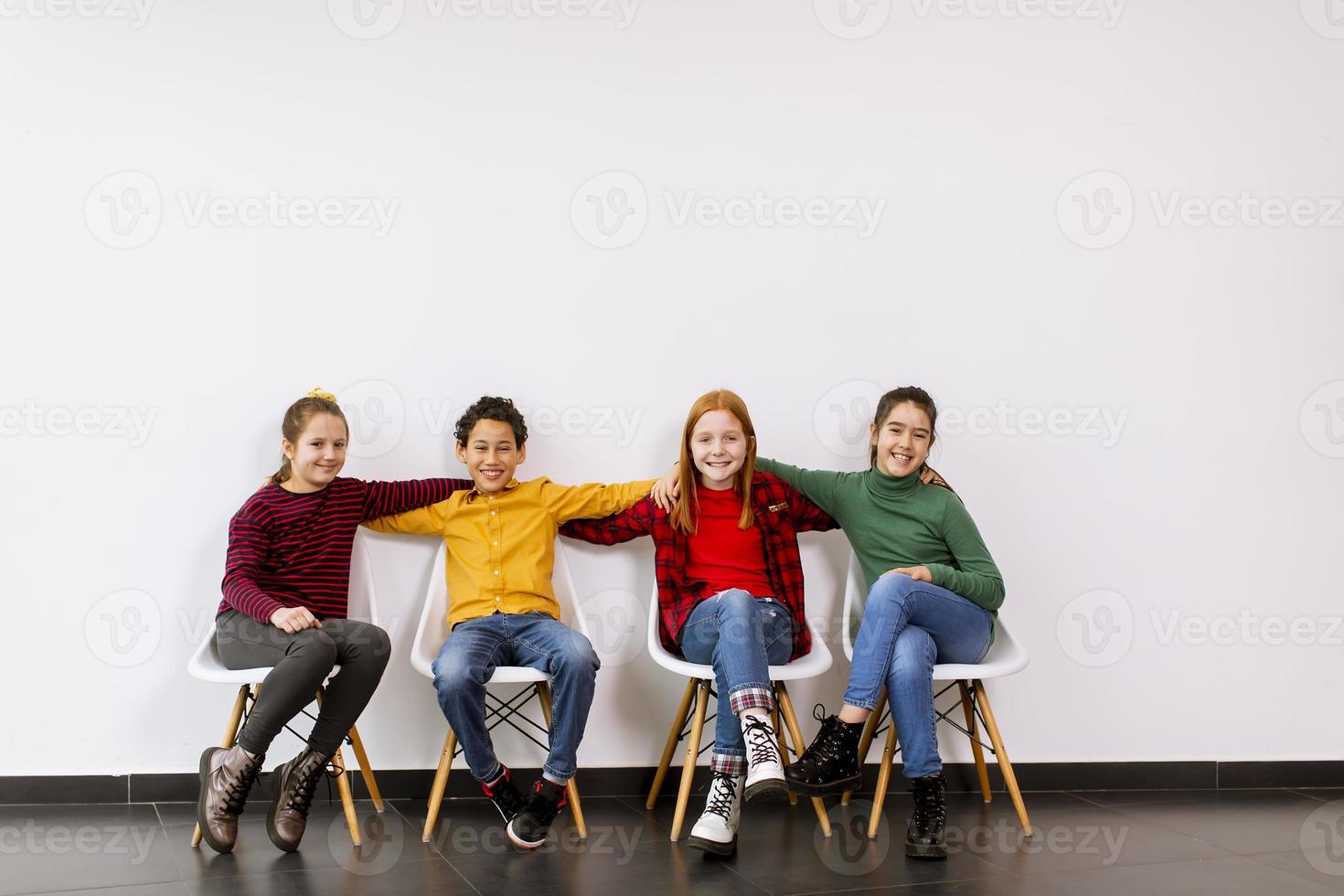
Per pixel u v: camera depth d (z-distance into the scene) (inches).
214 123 104.6
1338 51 112.7
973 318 111.0
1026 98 112.2
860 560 102.3
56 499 101.7
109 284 102.8
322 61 106.0
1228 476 112.3
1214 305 112.6
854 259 110.3
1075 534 111.0
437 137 106.7
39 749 100.8
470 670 88.3
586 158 108.2
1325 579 112.3
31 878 78.0
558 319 107.5
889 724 102.7
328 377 104.9
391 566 104.3
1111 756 110.3
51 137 102.7
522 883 77.2
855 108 110.9
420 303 106.0
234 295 104.1
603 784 106.3
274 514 95.7
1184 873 80.4
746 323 109.1
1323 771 111.5
